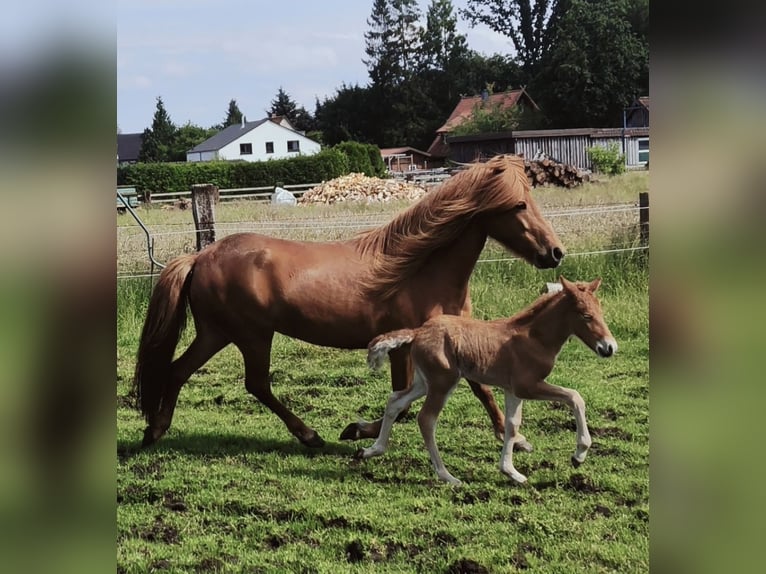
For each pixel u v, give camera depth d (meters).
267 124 59.97
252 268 5.14
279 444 5.53
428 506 4.46
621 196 15.63
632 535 4.07
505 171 5.05
